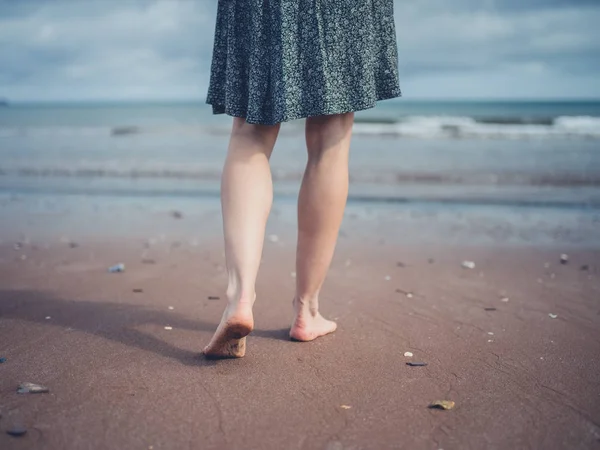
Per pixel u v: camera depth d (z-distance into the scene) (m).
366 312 2.55
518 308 2.64
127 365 1.86
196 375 1.79
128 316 2.41
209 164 9.38
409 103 60.00
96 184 7.55
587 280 3.21
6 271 3.22
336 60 1.74
